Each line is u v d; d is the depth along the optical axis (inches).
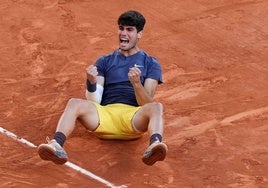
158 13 1105.4
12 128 806.5
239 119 836.0
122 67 794.8
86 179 719.7
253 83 918.4
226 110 853.8
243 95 888.3
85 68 941.8
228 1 1152.2
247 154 771.4
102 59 804.6
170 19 1087.6
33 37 1019.9
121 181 718.5
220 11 1116.5
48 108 848.9
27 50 983.6
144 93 759.7
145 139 793.6
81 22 1069.1
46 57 967.0
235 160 761.0
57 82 907.4
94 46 1000.9
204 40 1029.8
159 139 707.4
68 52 981.8
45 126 813.2
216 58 980.6
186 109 853.8
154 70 791.1
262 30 1063.6
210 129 815.7
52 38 1019.3
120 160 753.6
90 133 802.8
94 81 762.2
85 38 1022.4
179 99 876.6
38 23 1061.8
